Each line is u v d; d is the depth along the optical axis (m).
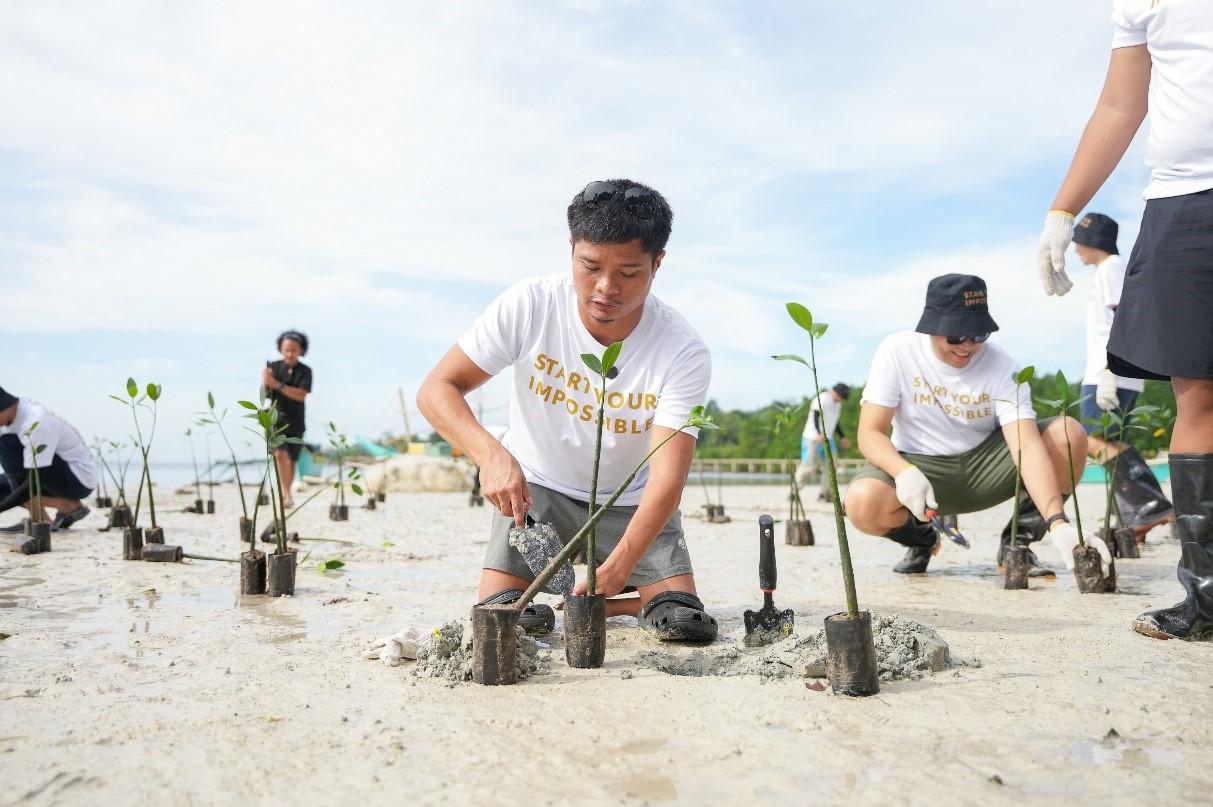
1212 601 2.90
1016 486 4.34
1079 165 3.13
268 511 9.59
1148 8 2.85
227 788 1.67
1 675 2.51
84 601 3.82
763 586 2.94
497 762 1.80
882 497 4.59
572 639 2.61
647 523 2.85
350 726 2.03
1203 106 2.71
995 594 4.02
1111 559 4.02
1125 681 2.38
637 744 1.90
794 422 6.45
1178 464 2.96
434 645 2.60
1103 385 5.71
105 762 1.81
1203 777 1.70
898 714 2.09
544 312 3.15
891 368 4.73
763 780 1.70
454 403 2.99
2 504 6.82
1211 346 2.76
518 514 2.69
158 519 8.19
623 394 3.16
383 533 7.21
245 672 2.55
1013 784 1.67
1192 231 2.76
